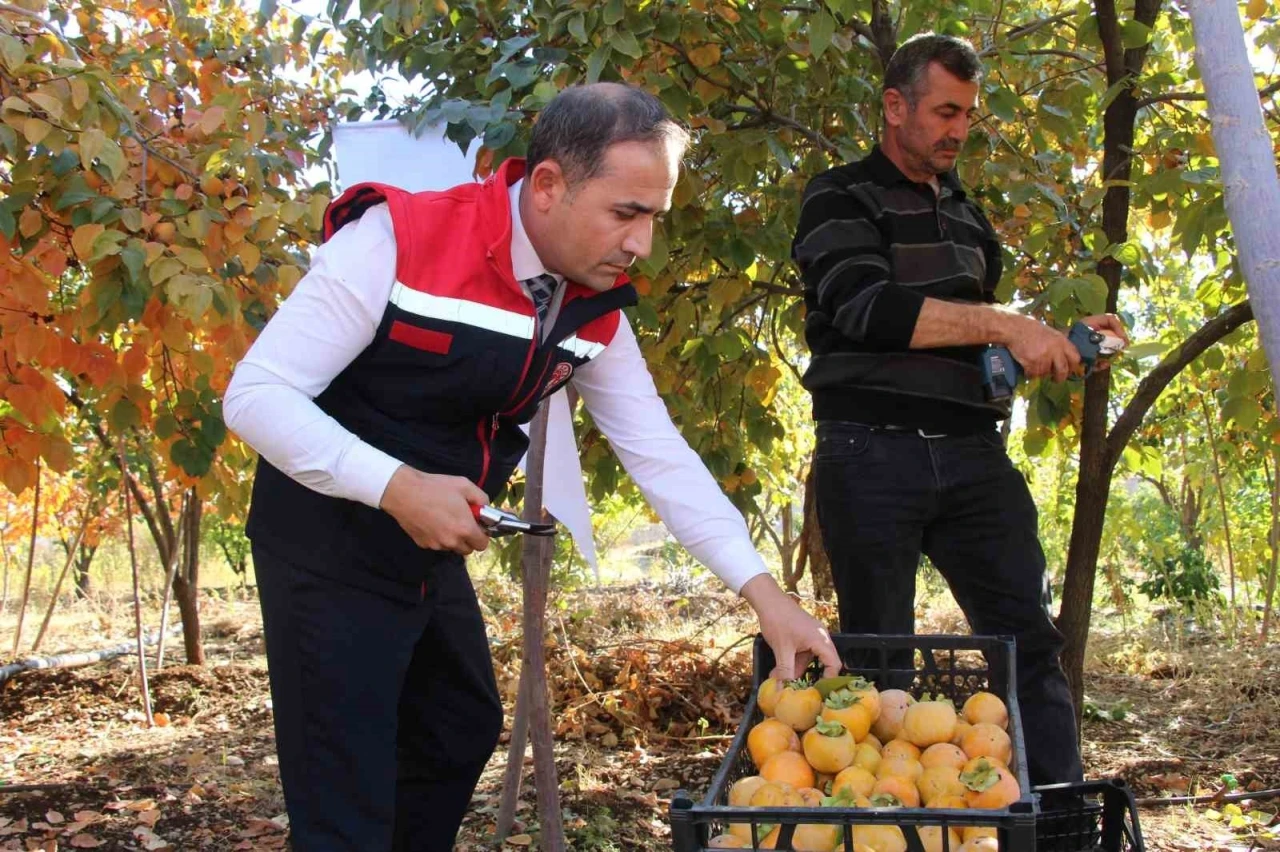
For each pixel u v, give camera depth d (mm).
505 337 1782
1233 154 1814
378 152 2992
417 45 3656
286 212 2768
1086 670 6039
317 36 4340
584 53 3287
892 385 2672
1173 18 4117
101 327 2840
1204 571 8109
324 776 1797
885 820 1342
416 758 2143
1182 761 4270
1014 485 2777
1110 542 7801
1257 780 4055
